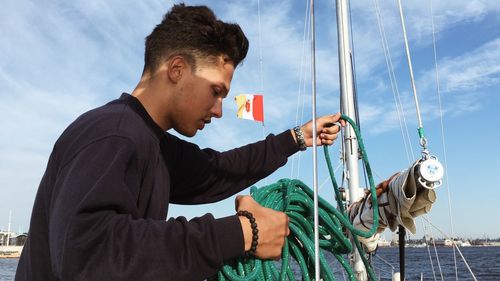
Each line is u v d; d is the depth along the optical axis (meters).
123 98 1.40
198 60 1.40
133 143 1.24
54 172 1.23
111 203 1.11
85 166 1.13
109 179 1.12
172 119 1.44
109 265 1.06
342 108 4.02
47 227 1.25
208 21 1.41
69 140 1.22
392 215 2.83
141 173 1.31
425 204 2.68
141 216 1.36
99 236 1.07
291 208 1.91
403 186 2.63
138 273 1.08
